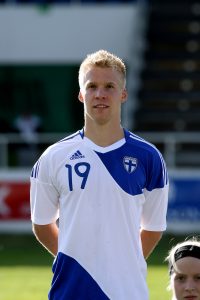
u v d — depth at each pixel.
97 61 11.72
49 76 52.78
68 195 11.66
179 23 51.97
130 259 11.56
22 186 36.75
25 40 49.62
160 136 40.97
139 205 11.80
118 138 11.84
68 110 53.09
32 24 49.53
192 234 35.78
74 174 11.66
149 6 52.62
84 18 49.31
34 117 51.53
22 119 51.34
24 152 43.97
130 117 46.31
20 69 52.81
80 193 11.60
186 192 36.06
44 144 43.78
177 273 11.04
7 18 49.62
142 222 12.33
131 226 11.62
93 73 11.68
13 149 45.66
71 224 11.59
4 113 52.91
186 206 36.06
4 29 49.62
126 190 11.61
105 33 49.19
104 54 11.88
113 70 11.70
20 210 36.78
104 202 11.57
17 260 30.67
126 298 11.46
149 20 51.84
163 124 46.97
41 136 47.75
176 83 49.41
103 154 11.72
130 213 11.62
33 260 30.66
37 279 26.55
